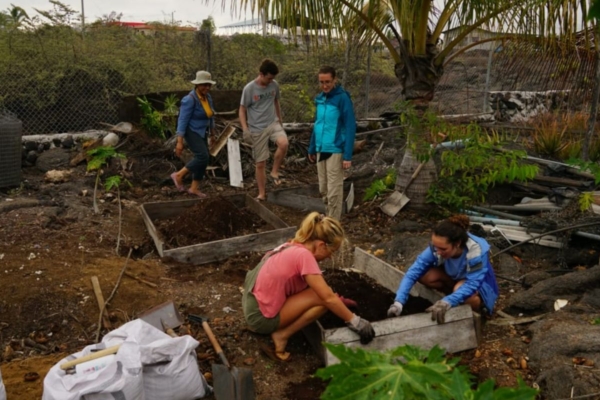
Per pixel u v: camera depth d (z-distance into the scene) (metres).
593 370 3.51
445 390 1.69
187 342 3.47
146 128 9.09
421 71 6.65
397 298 4.15
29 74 9.27
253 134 7.32
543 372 3.64
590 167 6.69
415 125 6.61
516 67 7.57
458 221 4.13
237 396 3.27
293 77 11.95
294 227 5.88
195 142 7.27
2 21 9.64
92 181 7.77
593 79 7.57
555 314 4.29
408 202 6.88
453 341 3.97
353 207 7.25
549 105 13.76
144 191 7.74
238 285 5.10
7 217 6.35
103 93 9.77
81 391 2.97
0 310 4.50
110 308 4.61
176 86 10.72
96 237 5.97
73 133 9.02
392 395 1.65
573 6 5.66
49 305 4.57
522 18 6.11
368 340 3.73
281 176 8.81
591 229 5.72
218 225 6.14
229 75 11.44
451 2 6.52
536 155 8.80
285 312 3.85
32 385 3.62
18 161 7.51
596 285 4.69
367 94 10.98
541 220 5.96
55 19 10.19
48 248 5.59
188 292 4.92
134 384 3.09
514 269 5.45
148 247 5.89
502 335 4.26
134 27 11.49
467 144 6.58
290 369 3.88
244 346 4.12
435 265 4.32
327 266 5.60
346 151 6.12
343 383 1.69
